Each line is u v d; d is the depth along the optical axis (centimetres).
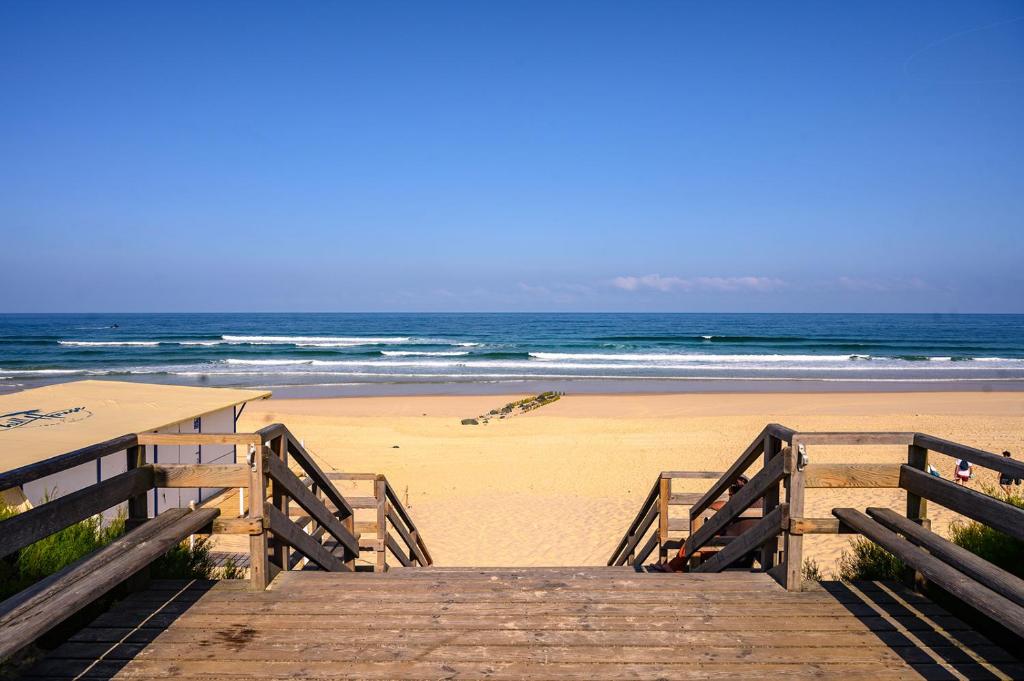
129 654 328
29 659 335
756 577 436
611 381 3847
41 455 973
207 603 389
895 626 364
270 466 416
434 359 5144
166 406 1305
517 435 2167
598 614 379
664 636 351
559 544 1208
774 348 6181
